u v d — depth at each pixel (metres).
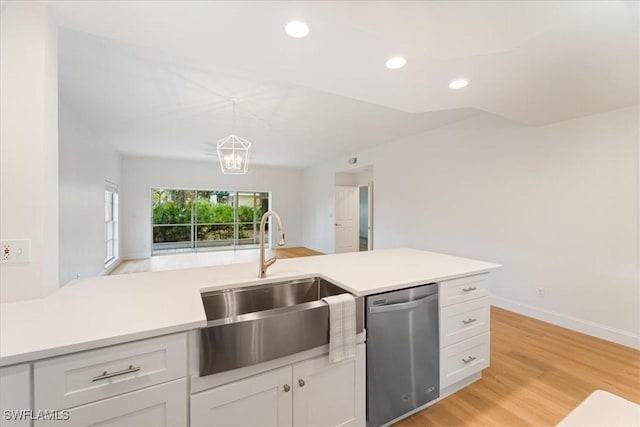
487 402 1.77
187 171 7.34
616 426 0.58
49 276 1.33
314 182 8.01
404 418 1.64
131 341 0.93
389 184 5.19
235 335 1.06
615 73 1.88
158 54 2.21
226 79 2.64
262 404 1.16
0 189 1.24
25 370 0.81
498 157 3.43
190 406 1.02
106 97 3.07
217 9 1.31
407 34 1.56
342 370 1.37
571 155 2.81
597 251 2.65
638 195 2.42
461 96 2.29
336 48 1.62
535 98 2.31
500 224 3.42
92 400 0.88
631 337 2.45
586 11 1.31
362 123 3.99
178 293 1.36
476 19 1.59
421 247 4.53
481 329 1.95
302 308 1.23
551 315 2.96
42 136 1.29
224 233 8.12
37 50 1.29
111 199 5.84
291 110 3.48
